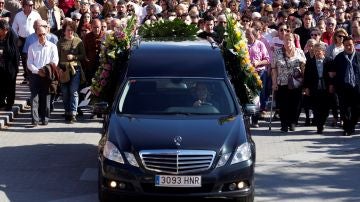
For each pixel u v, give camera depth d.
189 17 42.50
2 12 43.28
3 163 29.53
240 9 56.91
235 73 29.73
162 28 30.61
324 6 49.72
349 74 35.91
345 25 48.16
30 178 27.52
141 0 53.00
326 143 34.38
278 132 36.78
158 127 24.16
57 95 40.69
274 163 30.31
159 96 25.95
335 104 38.12
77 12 44.94
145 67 26.91
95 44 37.81
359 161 30.88
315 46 36.56
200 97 26.00
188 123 24.52
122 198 23.58
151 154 22.98
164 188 22.81
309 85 36.62
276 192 26.22
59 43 37.44
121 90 26.30
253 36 38.47
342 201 25.30
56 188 26.33
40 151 31.64
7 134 34.78
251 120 37.69
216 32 34.09
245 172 23.31
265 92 39.34
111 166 23.17
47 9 46.44
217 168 22.98
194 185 22.83
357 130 37.50
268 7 47.28
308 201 25.22
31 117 37.84
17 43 38.22
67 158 30.52
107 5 46.00
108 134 24.17
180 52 27.73
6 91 38.19
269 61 38.69
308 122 38.59
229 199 24.17
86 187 26.52
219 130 24.11
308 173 28.84
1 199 24.91
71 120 37.56
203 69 26.94
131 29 30.44
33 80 36.25
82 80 37.72
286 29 39.47
